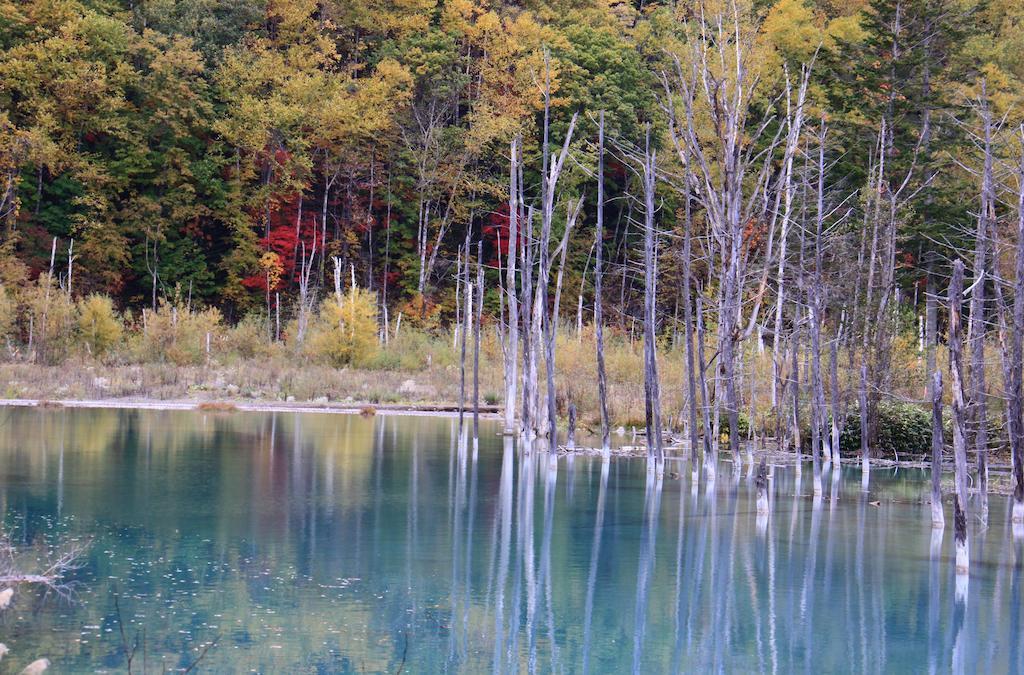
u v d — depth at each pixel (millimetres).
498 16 71562
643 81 62562
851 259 32219
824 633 12914
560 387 37625
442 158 66875
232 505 19516
